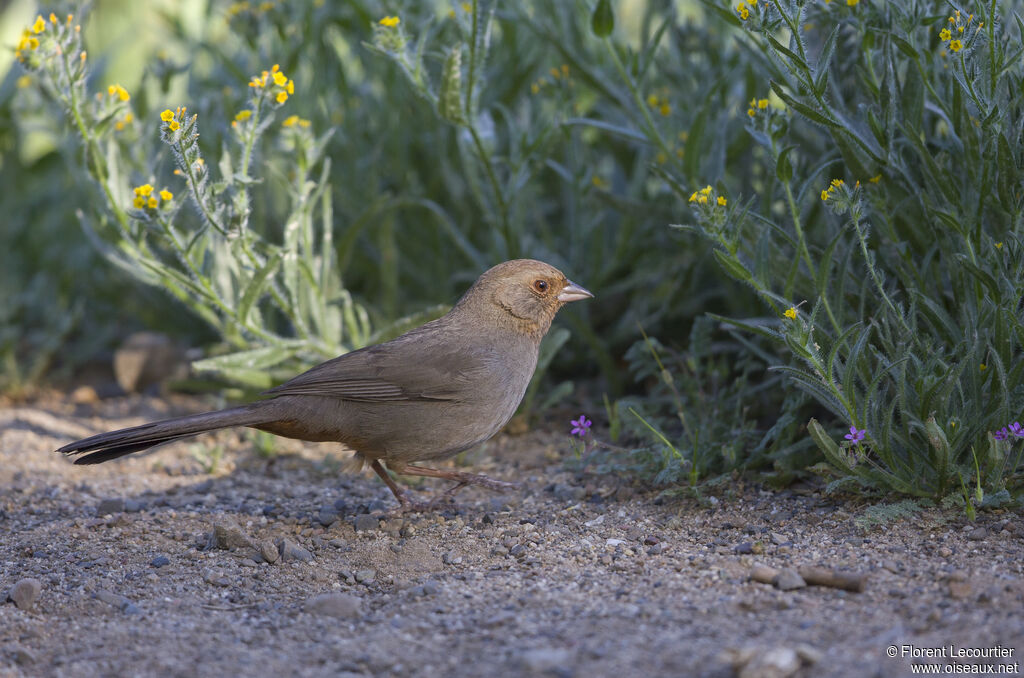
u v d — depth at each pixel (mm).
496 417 9867
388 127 14781
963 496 9070
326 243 12047
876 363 9672
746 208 9211
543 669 6660
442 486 11438
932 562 8258
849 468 9133
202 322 16516
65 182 17016
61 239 17062
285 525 10148
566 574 8617
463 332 9914
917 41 9828
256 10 13859
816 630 7121
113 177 11523
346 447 10211
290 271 11688
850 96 10945
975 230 9633
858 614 7410
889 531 8883
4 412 14695
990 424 9070
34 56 10781
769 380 11781
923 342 9453
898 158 10109
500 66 14578
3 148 16656
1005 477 9062
